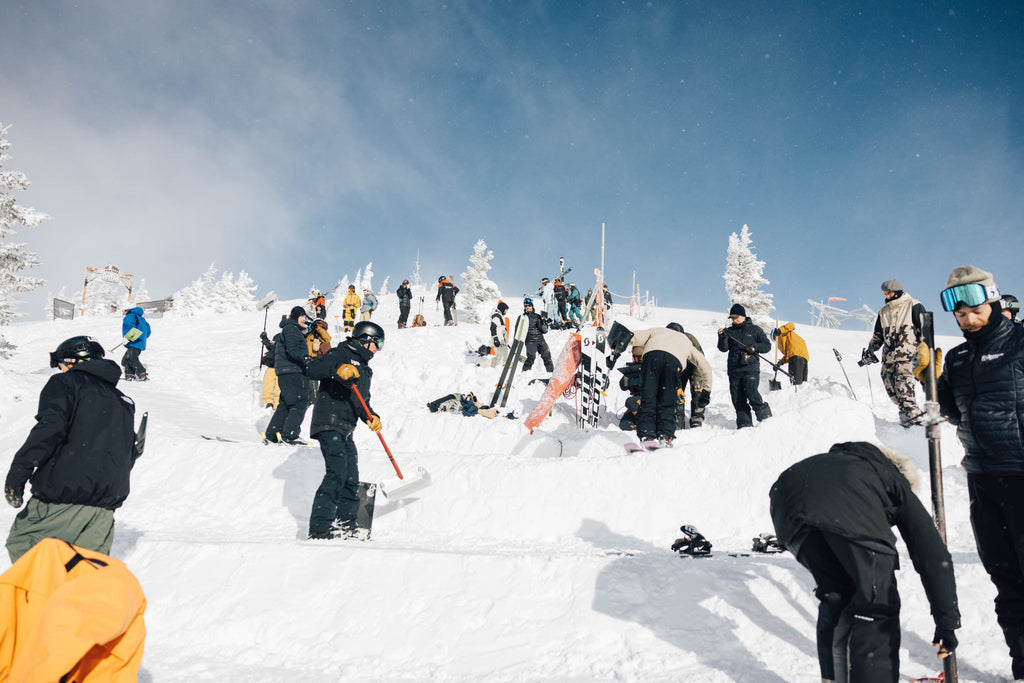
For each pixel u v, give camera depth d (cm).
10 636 196
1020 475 292
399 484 529
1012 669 294
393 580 411
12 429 852
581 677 329
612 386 912
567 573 396
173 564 448
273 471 628
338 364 512
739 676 311
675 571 387
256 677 342
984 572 351
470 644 368
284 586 418
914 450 589
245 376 1412
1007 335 301
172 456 674
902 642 330
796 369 917
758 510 513
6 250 1789
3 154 1817
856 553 239
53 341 1966
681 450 543
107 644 200
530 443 665
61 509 353
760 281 2991
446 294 1905
